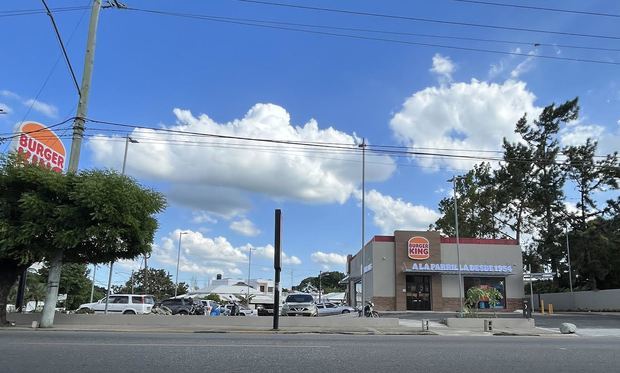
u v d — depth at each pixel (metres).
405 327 23.70
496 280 47.38
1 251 18.22
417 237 46.78
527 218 62.56
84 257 20.95
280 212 21.66
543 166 60.69
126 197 18.92
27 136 23.02
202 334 17.42
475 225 63.91
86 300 64.38
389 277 46.47
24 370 8.59
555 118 60.50
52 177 18.47
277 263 21.36
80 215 18.64
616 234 54.66
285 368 9.27
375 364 9.91
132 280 82.12
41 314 21.42
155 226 20.38
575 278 58.75
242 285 113.06
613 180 57.34
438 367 9.70
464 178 63.97
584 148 58.88
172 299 33.53
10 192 18.75
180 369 8.95
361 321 23.95
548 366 10.04
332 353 11.40
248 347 12.23
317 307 35.31
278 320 21.39
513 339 17.25
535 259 60.50
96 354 10.48
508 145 61.97
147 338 14.41
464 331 22.80
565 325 23.09
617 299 46.16
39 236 18.67
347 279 59.59
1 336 14.30
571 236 57.88
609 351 12.66
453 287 46.84
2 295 19.66
